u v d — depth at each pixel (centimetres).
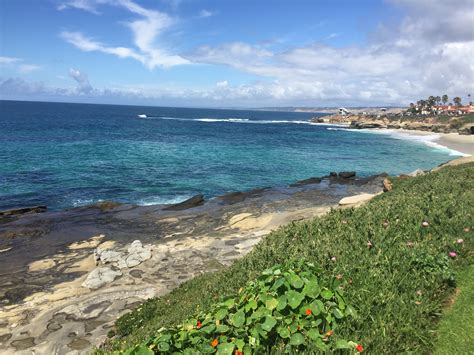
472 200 962
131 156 4922
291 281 458
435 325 496
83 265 1577
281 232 967
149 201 2861
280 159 5231
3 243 1859
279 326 426
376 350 425
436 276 572
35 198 2823
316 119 19062
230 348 391
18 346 940
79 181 3384
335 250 673
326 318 439
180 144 6612
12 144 5588
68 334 975
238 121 16912
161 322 778
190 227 2052
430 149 6956
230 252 1572
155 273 1377
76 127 9381
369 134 10712
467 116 13188
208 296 741
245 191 3155
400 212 860
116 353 461
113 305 1128
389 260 614
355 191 3041
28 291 1345
